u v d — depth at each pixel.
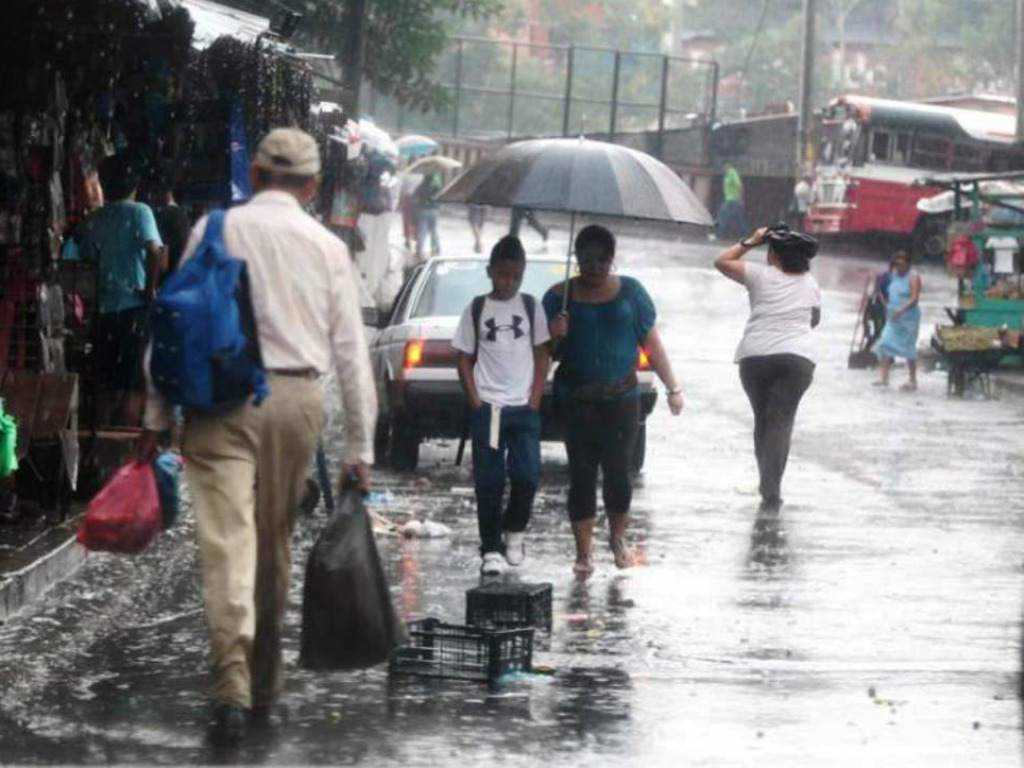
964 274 45.91
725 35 166.62
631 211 19.02
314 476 24.94
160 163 23.42
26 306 19.05
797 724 12.91
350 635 12.53
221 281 12.10
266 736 12.20
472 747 12.08
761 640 15.80
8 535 17.69
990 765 11.92
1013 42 150.25
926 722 13.02
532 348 18.89
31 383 18.25
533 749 12.06
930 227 83.94
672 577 18.91
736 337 52.84
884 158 84.75
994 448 31.80
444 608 16.89
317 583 12.52
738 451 30.59
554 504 24.17
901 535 22.08
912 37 157.50
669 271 73.31
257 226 12.38
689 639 15.77
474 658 14.06
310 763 11.59
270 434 12.33
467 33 126.56
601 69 131.50
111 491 12.50
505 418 18.81
